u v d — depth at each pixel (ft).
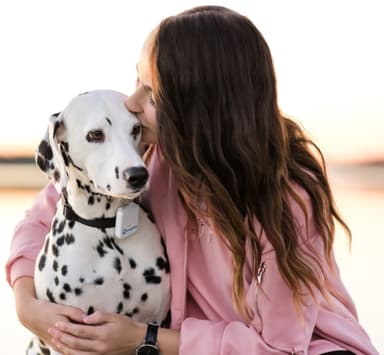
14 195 28.58
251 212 8.46
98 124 8.50
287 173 8.50
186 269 8.95
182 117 8.36
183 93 8.32
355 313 9.38
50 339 8.77
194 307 9.23
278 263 8.28
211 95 8.34
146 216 9.09
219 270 8.84
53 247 8.96
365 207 26.22
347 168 33.86
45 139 8.80
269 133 8.51
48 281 8.89
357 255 19.48
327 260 8.83
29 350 9.87
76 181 8.75
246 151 8.36
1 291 17.57
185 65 8.30
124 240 8.85
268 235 8.32
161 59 8.36
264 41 8.64
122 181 8.25
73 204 8.84
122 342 8.53
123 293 8.86
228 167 8.39
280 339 8.47
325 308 9.05
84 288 8.75
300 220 8.47
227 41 8.39
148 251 8.91
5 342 14.24
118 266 8.78
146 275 8.89
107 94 8.73
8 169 34.83
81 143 8.60
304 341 8.48
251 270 8.70
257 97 8.49
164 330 8.68
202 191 8.35
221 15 8.53
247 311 8.57
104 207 8.73
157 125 8.41
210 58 8.32
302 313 8.50
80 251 8.79
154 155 9.46
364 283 17.13
